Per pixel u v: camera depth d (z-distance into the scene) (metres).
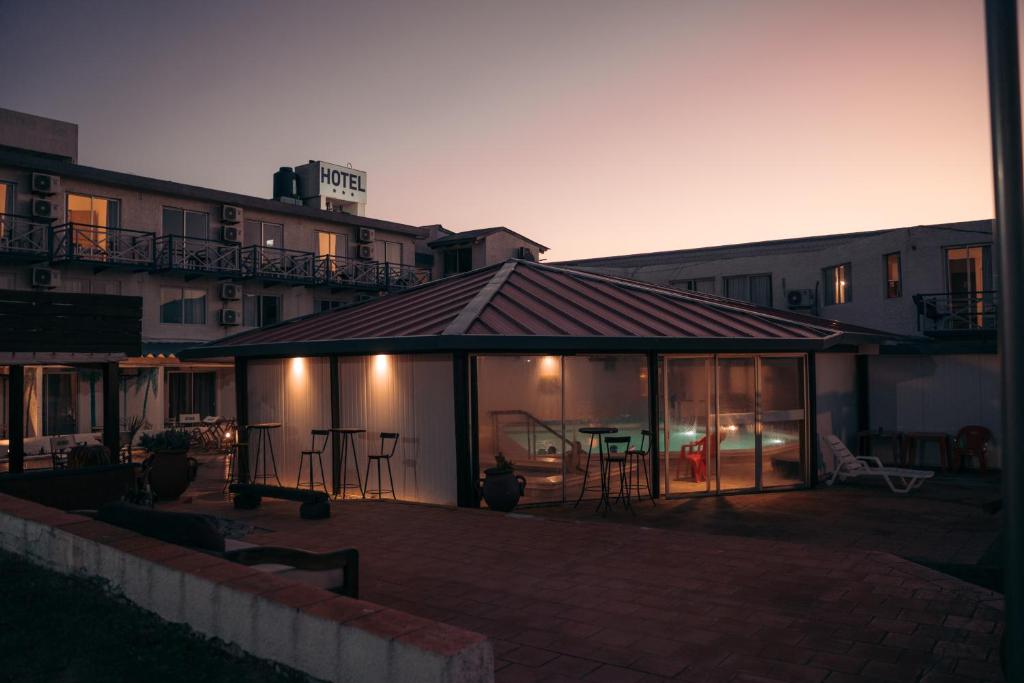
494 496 11.60
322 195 40.88
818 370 15.70
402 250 38.84
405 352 12.84
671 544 8.97
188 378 30.47
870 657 5.36
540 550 8.73
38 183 25.14
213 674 4.29
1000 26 3.45
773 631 5.91
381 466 13.17
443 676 3.44
